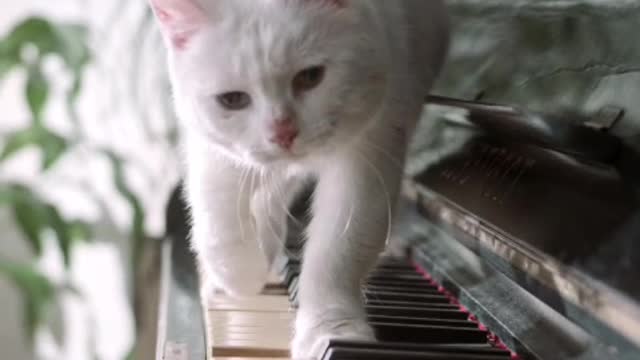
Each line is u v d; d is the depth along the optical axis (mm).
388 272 821
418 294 761
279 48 693
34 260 1396
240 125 721
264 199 805
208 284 811
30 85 1204
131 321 1284
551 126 658
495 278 714
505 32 842
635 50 673
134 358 1189
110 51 1377
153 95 1298
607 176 637
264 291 806
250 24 701
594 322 594
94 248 1485
